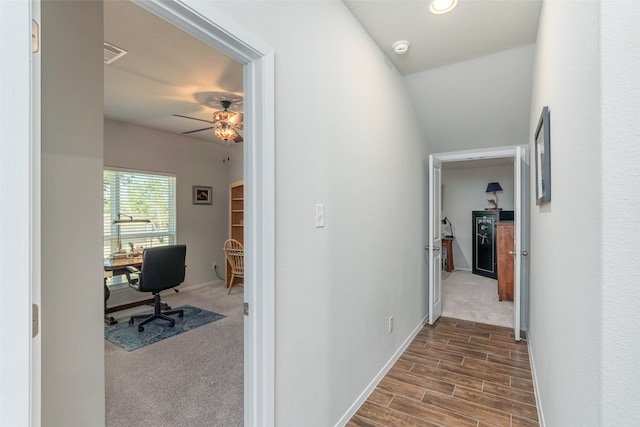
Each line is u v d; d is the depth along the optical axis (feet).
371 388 7.29
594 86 2.60
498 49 7.97
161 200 16.31
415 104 10.56
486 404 6.79
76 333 4.36
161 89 10.03
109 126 14.08
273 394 4.24
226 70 8.65
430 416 6.40
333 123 5.72
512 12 6.43
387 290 8.30
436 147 12.55
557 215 4.50
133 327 11.53
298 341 4.81
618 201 2.31
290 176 4.59
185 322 12.00
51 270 4.13
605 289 2.36
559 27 4.31
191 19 3.24
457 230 23.11
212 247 18.74
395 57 8.33
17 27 1.69
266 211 4.06
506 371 8.20
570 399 3.63
